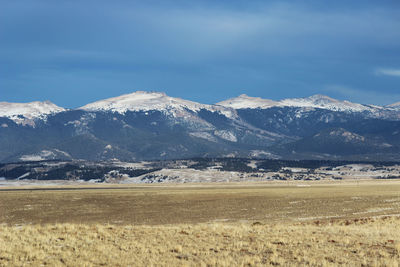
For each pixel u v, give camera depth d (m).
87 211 108.25
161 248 34.47
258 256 32.75
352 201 105.06
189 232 40.34
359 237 38.75
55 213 104.50
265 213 88.62
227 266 30.33
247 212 92.94
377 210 81.44
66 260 31.48
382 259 31.70
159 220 83.69
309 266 30.58
